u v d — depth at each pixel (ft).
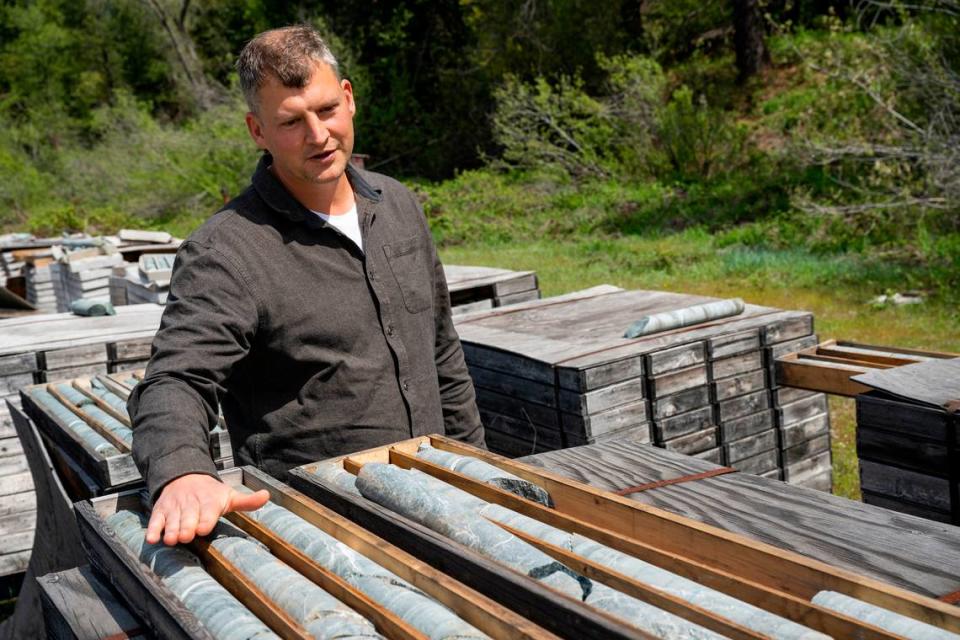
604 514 6.17
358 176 8.09
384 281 8.00
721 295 34.09
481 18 78.79
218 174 80.89
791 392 14.03
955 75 37.24
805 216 42.45
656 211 53.47
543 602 4.50
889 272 34.50
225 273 7.16
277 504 6.54
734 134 58.23
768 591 4.66
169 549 5.76
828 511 7.06
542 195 60.08
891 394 9.23
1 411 14.53
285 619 4.74
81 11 130.31
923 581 5.77
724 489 7.73
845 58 44.09
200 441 6.16
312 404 7.73
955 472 8.77
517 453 13.56
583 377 12.10
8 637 11.94
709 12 74.54
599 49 71.05
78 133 124.47
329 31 89.35
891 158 38.32
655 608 4.47
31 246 37.91
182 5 119.24
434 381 8.48
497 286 19.86
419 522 5.75
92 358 15.02
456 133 84.07
